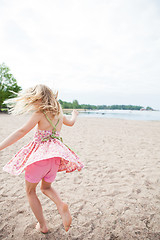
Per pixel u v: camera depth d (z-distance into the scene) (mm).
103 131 11234
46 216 2213
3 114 25984
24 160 1733
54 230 1967
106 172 3809
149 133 10719
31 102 1717
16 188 2961
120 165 4297
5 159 4449
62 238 1853
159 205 2523
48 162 1686
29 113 1720
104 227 2039
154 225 2084
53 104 1808
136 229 2012
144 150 6012
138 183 3266
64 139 7746
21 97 1726
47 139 1760
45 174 1715
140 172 3830
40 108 1705
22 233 1906
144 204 2545
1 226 2008
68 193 2848
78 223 2102
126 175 3650
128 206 2486
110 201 2617
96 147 6340
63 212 1721
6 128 10102
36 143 1782
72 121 2174
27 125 1635
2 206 2408
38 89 1787
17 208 2371
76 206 2469
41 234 1896
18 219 2143
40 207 1841
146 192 2916
